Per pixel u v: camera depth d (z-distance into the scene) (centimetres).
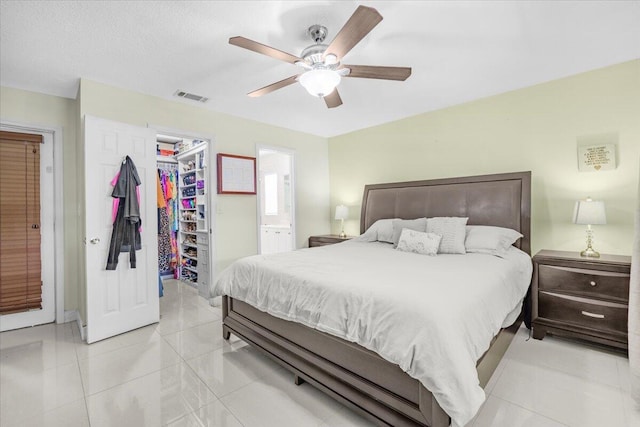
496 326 171
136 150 295
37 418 167
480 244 281
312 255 274
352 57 248
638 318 172
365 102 357
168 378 207
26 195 304
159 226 502
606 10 190
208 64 256
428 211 368
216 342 264
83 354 242
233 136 397
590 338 238
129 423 164
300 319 188
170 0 176
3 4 175
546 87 303
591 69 276
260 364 227
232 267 261
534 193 312
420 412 135
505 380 200
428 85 309
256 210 420
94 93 284
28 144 305
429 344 130
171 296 407
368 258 257
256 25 202
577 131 287
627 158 264
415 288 161
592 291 239
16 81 280
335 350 174
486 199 327
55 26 199
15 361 231
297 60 196
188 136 354
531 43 229
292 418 167
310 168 500
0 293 291
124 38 215
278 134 453
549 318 257
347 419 166
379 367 153
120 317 281
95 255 266
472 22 202
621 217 267
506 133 329
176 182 518
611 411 168
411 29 209
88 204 262
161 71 267
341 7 185
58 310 316
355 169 487
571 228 292
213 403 181
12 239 297
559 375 205
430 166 392
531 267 270
